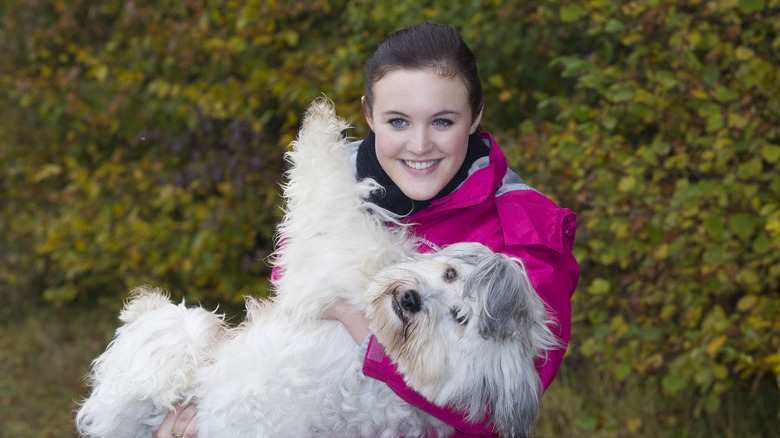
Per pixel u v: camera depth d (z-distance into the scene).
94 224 7.89
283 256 2.76
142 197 8.01
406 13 6.36
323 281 2.59
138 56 7.81
